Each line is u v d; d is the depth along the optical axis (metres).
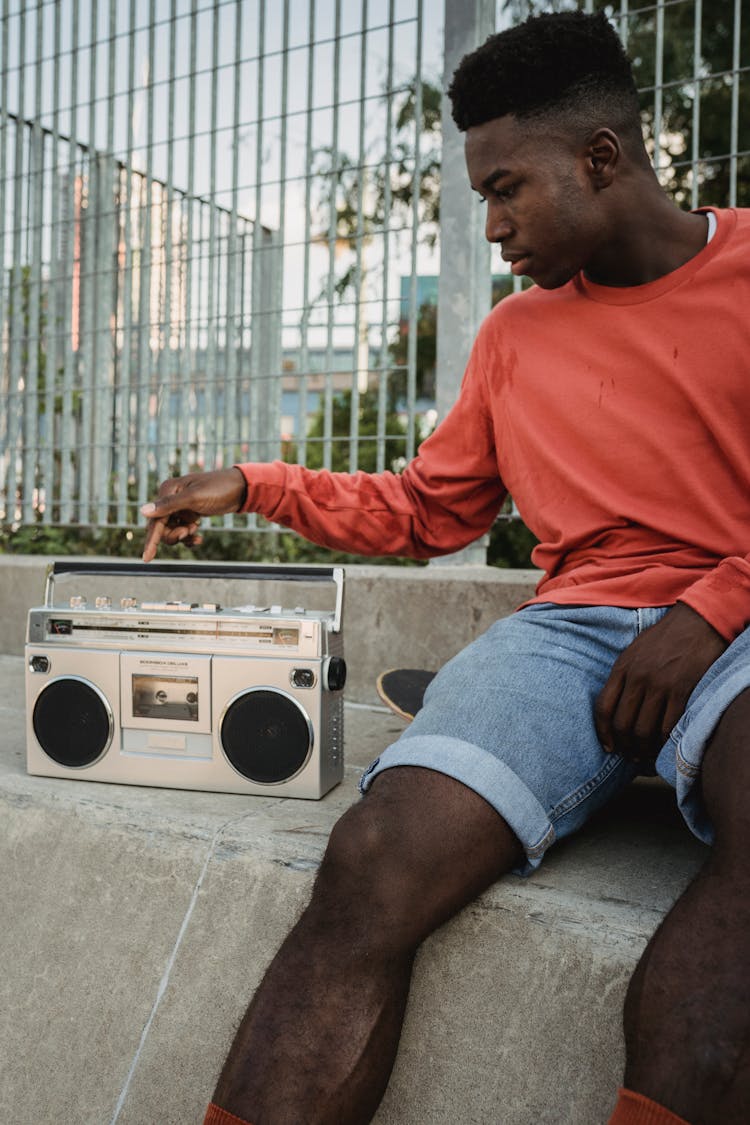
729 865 0.84
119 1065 1.25
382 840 0.98
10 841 1.46
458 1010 1.08
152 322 3.05
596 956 1.03
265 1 2.66
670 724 1.06
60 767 1.52
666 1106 0.76
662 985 0.81
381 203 3.99
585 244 1.18
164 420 2.99
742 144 4.27
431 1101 1.07
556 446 1.29
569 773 1.10
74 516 3.48
